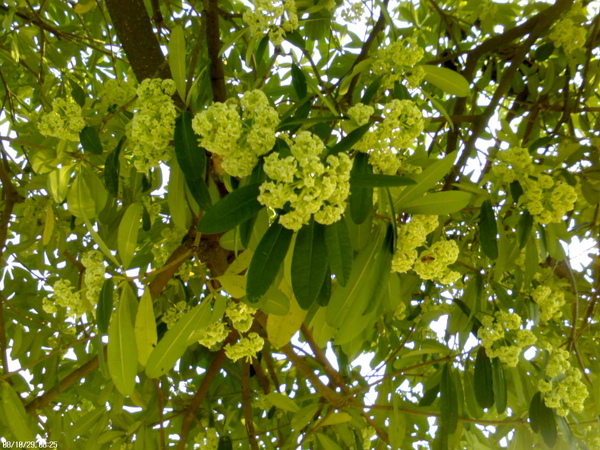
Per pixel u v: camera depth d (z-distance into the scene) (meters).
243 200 1.69
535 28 3.34
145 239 3.58
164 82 2.08
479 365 2.88
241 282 2.29
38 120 3.30
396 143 1.96
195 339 2.30
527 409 3.15
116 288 2.21
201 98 2.88
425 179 2.12
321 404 3.64
